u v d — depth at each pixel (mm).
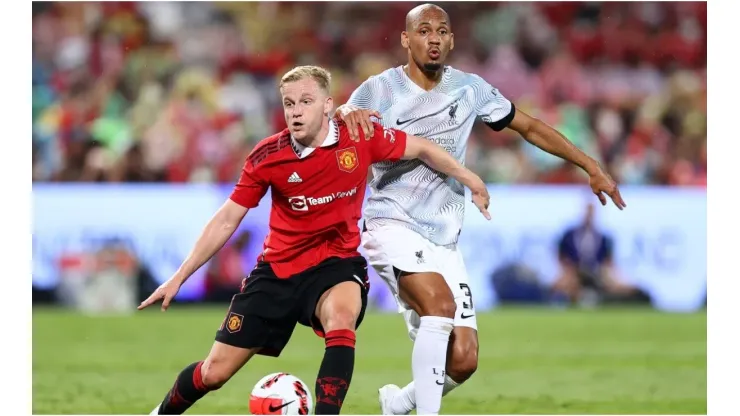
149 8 69188
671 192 55438
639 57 71500
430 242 20938
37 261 52594
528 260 54469
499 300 54469
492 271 54250
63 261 52625
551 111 68312
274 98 67562
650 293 55312
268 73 69188
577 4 72812
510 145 62344
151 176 60406
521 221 54625
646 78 70562
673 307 55250
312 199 18906
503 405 24562
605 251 55156
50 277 52750
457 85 21219
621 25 72125
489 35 72062
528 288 54625
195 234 53094
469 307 20688
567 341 40750
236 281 54250
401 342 40812
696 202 55438
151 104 64500
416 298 20016
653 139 67500
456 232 21203
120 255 52812
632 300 55312
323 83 18609
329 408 17609
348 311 18422
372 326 47438
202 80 66688
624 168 66188
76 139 61781
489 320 48969
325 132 18891
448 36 20750
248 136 64562
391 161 20922
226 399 25188
